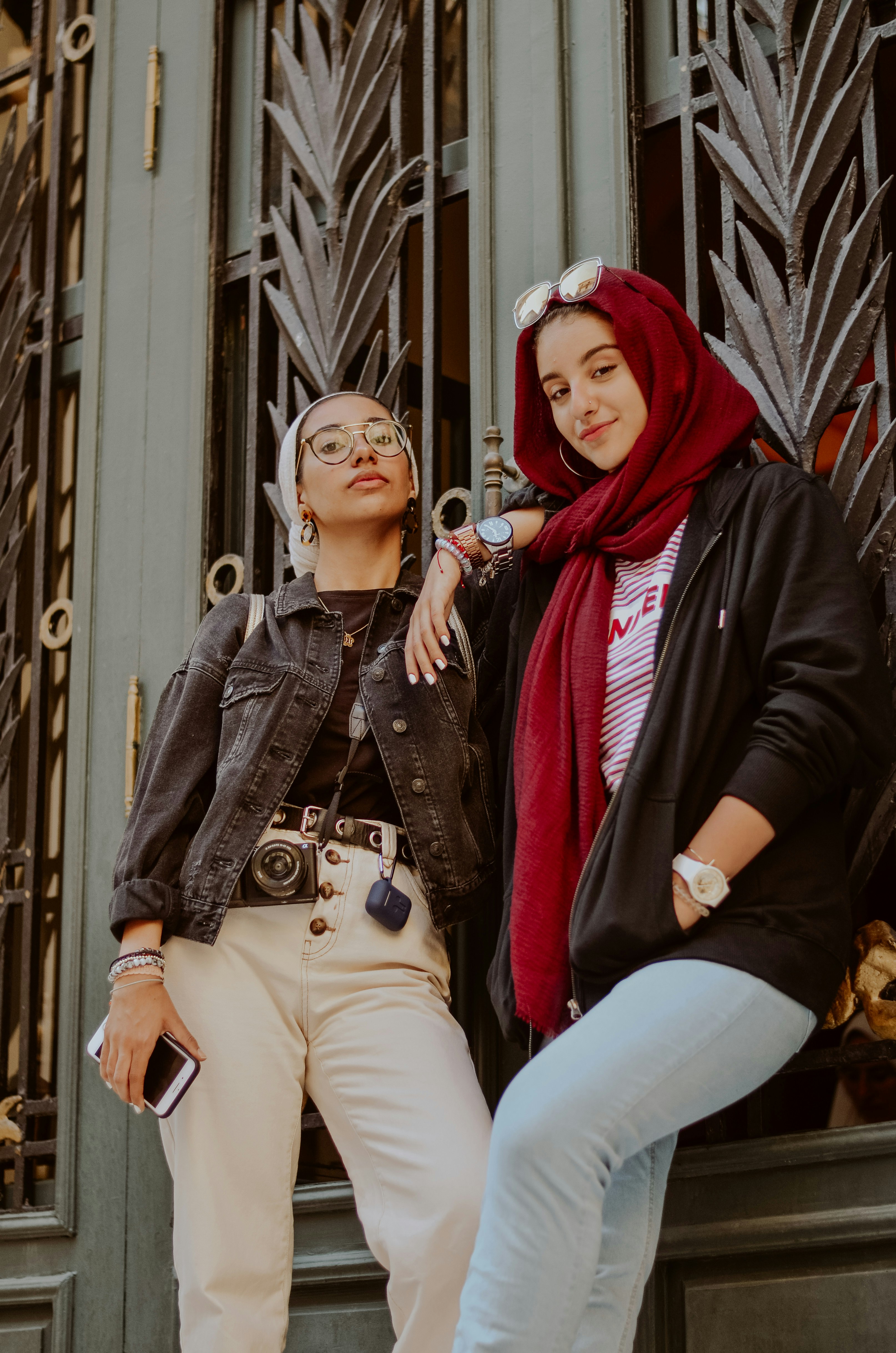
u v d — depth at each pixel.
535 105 2.55
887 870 3.31
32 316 3.18
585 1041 1.49
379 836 1.92
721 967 1.51
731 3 2.46
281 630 2.05
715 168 2.49
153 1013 1.82
